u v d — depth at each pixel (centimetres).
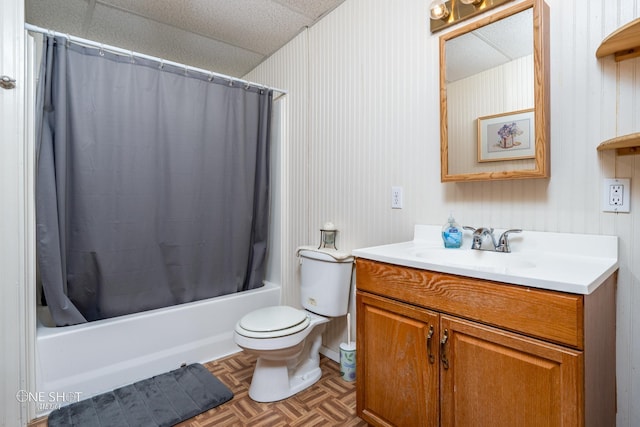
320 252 196
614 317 110
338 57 210
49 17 217
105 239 186
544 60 121
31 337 158
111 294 189
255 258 250
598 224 115
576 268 100
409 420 120
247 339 163
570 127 119
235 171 235
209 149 223
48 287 168
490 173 134
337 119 212
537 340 89
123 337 184
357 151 199
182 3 204
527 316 90
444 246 148
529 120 126
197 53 270
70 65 173
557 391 85
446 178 150
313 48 229
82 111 177
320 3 206
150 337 193
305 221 240
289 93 253
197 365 206
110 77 186
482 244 141
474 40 141
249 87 242
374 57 187
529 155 126
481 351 100
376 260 132
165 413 158
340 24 208
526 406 91
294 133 249
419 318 116
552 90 123
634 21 92
